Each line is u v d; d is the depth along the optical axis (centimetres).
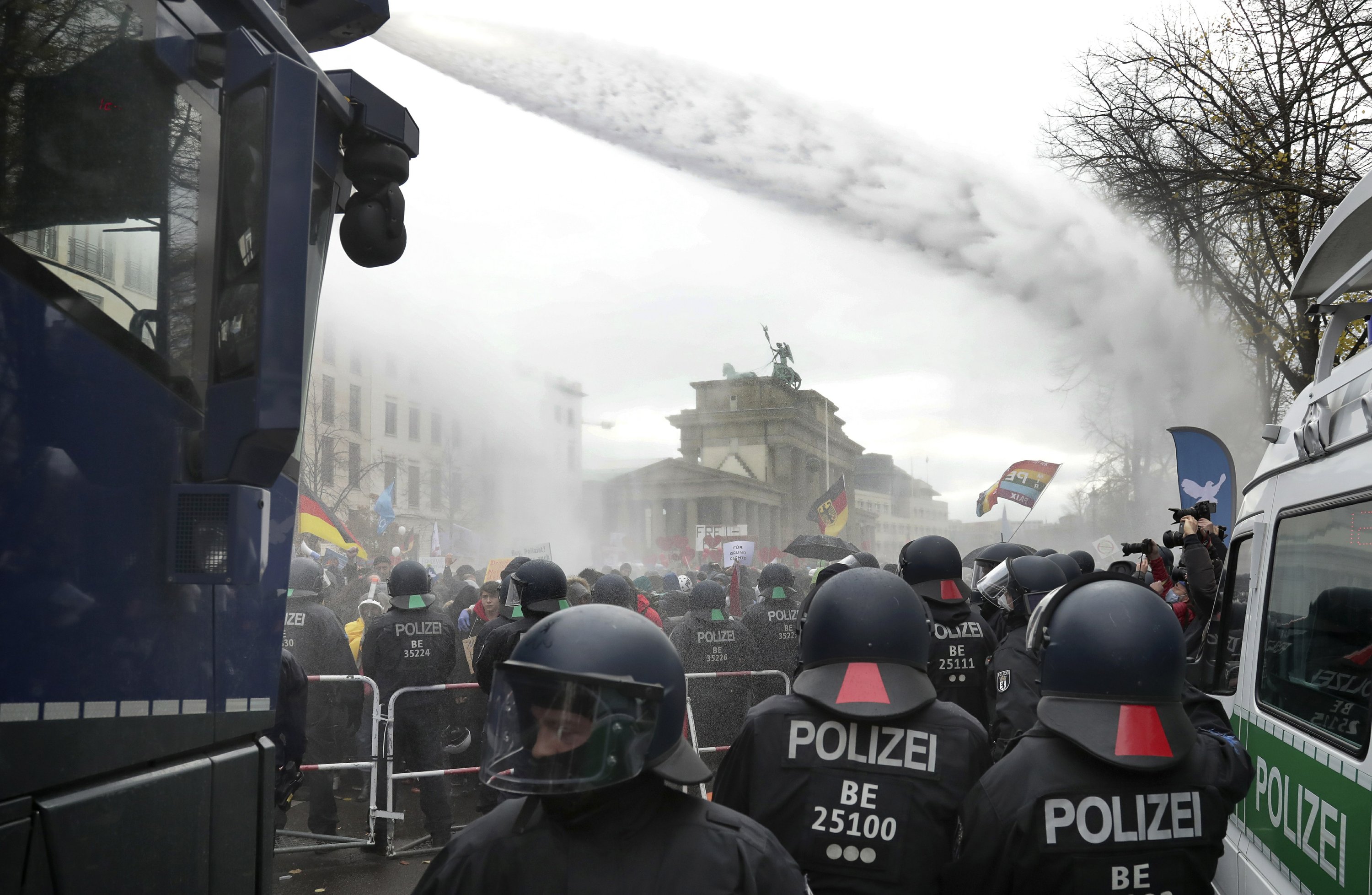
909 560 523
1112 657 245
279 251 238
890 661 283
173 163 246
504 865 184
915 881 270
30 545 202
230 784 267
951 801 275
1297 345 1510
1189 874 243
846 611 285
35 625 202
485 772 187
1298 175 1471
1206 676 500
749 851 188
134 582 228
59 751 206
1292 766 351
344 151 317
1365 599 307
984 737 290
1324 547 349
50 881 201
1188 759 249
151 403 234
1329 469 353
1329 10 1430
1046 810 242
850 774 276
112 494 223
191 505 238
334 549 1797
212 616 260
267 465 244
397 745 771
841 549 1452
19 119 208
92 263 221
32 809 200
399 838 778
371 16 370
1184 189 1589
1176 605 597
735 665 849
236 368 241
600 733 181
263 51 251
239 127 250
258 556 245
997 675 446
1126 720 243
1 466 197
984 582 552
